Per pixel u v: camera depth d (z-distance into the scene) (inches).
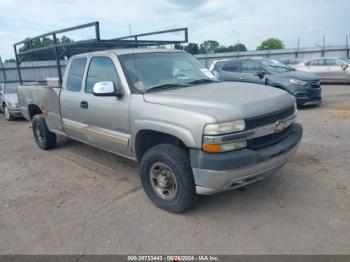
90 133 188.1
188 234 128.5
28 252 122.5
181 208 140.0
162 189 146.9
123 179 188.4
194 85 167.5
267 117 132.3
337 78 646.5
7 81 482.9
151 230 132.6
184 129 127.5
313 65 680.4
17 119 440.5
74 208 155.4
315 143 238.8
